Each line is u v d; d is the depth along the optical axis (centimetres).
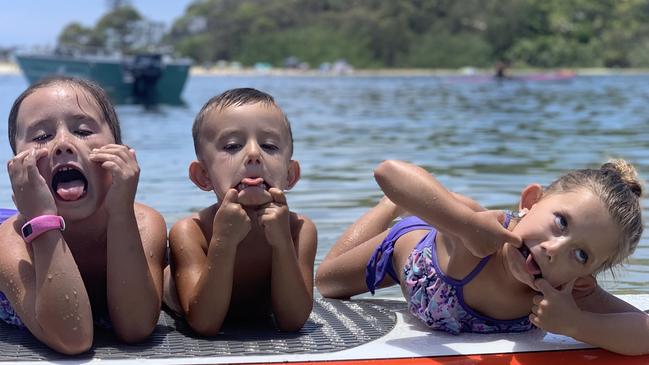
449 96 1340
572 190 177
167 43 5534
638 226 180
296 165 193
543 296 178
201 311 181
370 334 186
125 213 175
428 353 177
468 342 184
